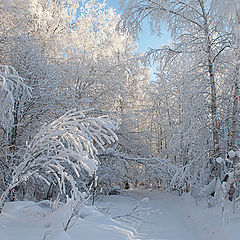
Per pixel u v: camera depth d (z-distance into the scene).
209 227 4.89
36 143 3.83
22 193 7.72
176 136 9.38
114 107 12.93
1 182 6.29
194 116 7.84
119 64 11.59
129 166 12.23
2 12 7.86
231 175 5.58
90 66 11.09
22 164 3.82
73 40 11.20
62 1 12.59
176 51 8.05
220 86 7.80
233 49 6.96
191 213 6.57
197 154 8.38
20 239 2.67
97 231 3.34
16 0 8.32
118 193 12.01
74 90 9.48
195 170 8.12
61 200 8.49
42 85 7.30
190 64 7.80
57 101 8.40
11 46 7.62
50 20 10.45
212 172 8.64
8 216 3.48
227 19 6.93
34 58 7.46
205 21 7.39
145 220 5.30
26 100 6.87
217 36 7.66
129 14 8.32
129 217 5.42
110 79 11.10
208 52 7.32
